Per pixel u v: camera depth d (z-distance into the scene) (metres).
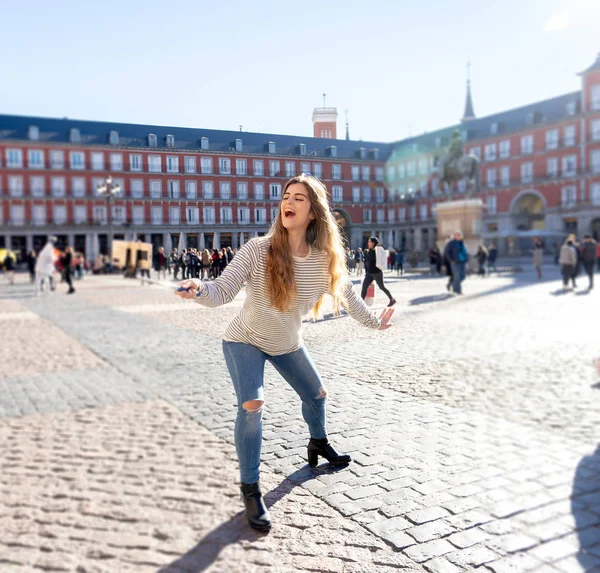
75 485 3.04
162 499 2.85
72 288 16.64
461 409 4.09
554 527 2.50
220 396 4.55
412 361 5.43
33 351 7.12
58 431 3.93
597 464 3.15
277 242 2.42
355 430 3.64
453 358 5.71
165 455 3.43
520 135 33.28
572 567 2.21
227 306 4.54
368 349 5.64
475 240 18.14
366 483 2.94
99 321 9.55
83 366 6.12
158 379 5.19
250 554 2.34
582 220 33.47
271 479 2.99
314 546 2.38
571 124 33.00
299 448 3.34
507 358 5.82
